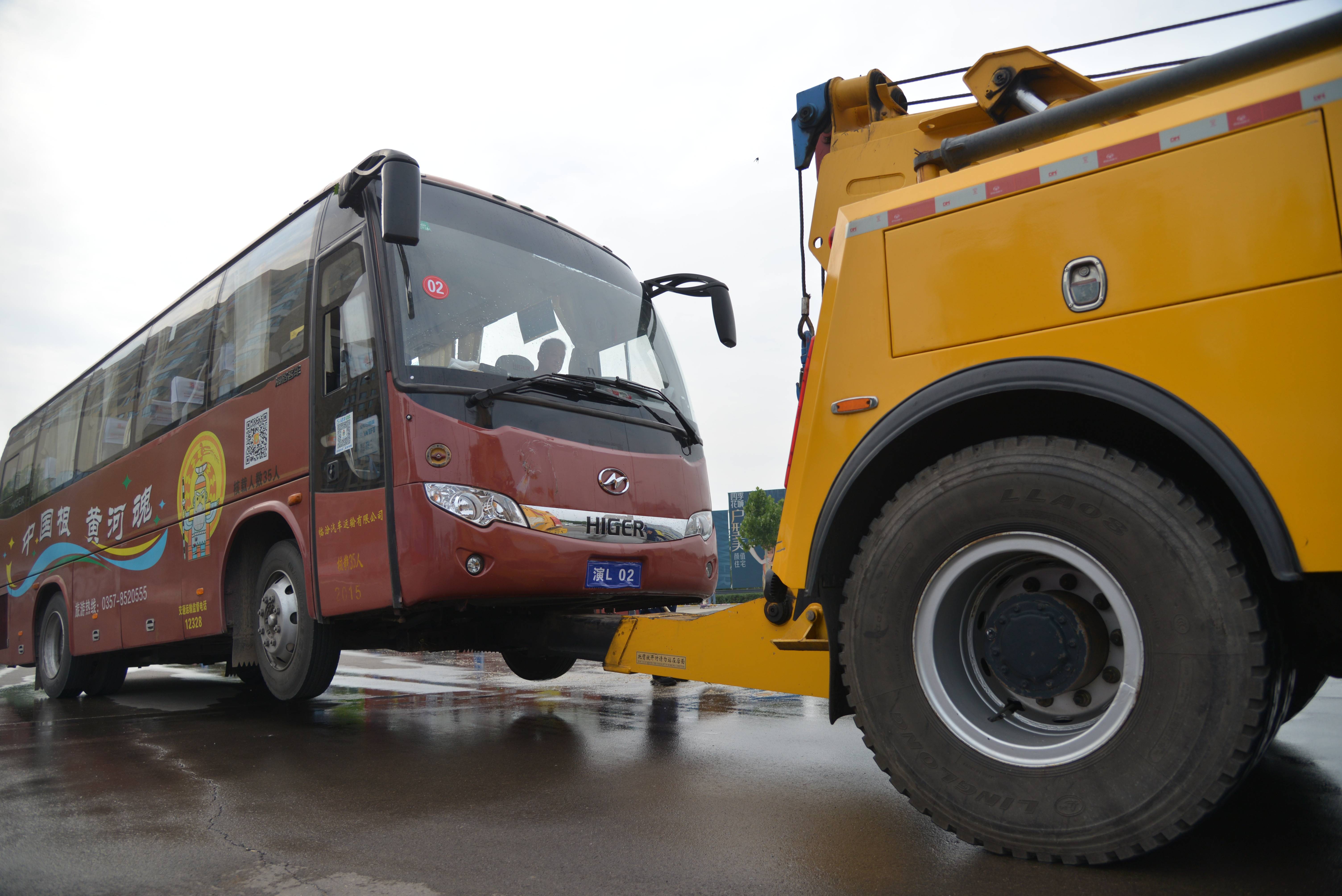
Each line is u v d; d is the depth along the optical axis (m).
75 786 3.62
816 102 3.70
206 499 6.23
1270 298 2.08
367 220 4.96
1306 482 1.99
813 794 3.20
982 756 2.43
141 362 7.77
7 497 10.55
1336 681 6.25
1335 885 2.17
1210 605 2.12
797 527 2.83
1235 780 2.06
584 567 4.71
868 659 2.65
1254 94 2.17
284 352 5.55
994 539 2.47
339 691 7.34
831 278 2.87
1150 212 2.27
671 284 6.28
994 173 2.56
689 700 6.10
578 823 2.84
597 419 5.07
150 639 6.84
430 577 4.29
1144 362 2.23
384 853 2.54
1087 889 2.14
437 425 4.46
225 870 2.42
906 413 2.61
